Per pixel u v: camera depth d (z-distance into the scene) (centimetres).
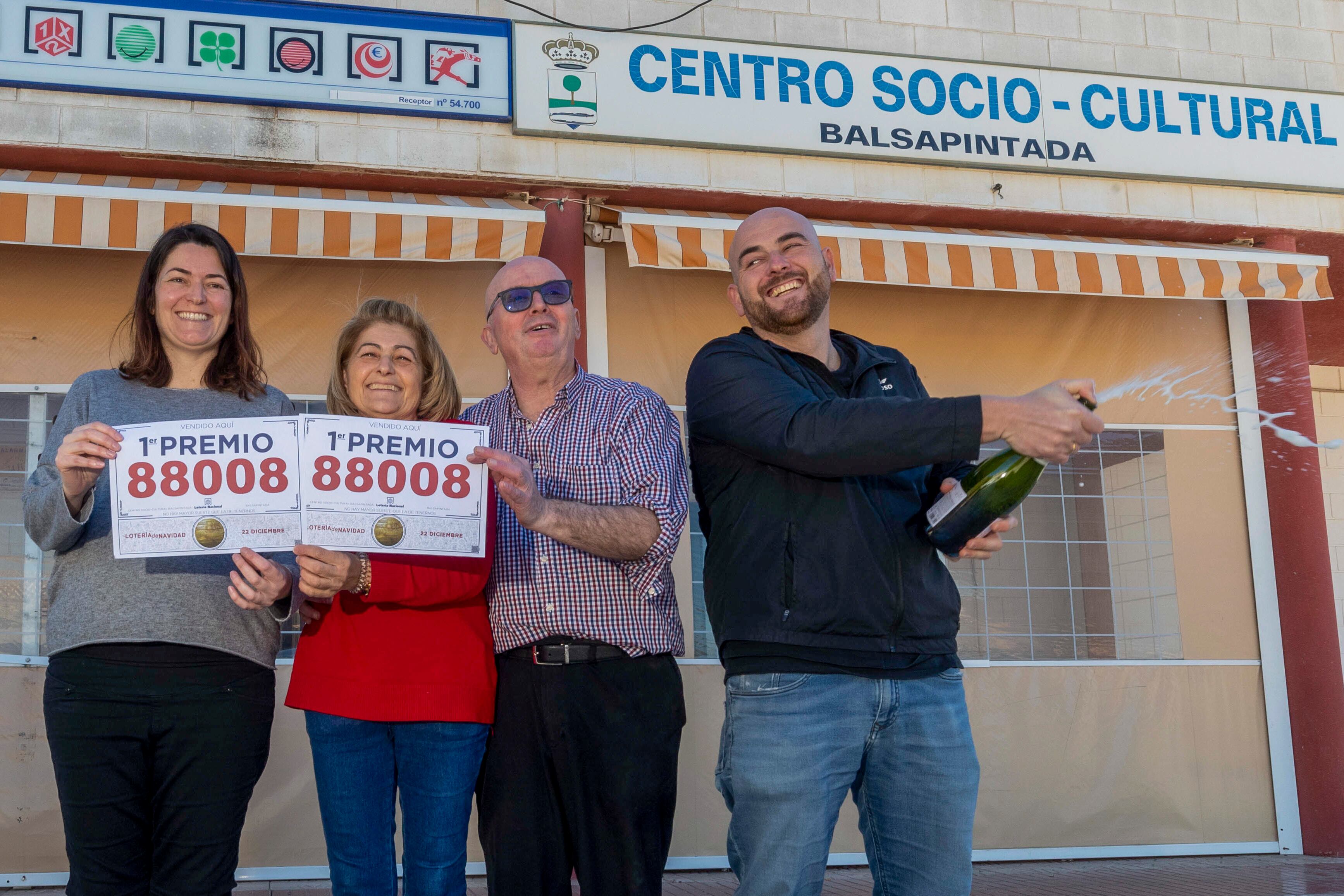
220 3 498
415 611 250
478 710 248
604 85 532
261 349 500
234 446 230
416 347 270
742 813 233
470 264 525
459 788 246
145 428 229
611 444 265
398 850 474
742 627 234
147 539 226
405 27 515
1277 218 601
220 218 455
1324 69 632
